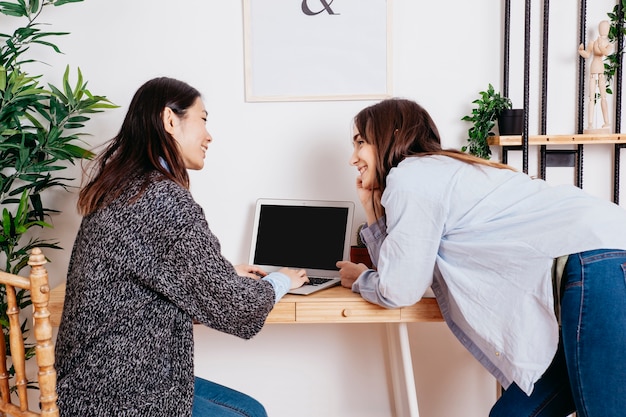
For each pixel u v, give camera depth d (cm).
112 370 106
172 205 109
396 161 141
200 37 194
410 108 145
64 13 192
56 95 183
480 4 193
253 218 200
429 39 195
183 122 126
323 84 195
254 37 194
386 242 133
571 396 136
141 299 109
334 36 193
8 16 192
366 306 148
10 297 114
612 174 200
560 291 121
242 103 196
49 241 200
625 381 112
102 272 108
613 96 197
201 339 209
